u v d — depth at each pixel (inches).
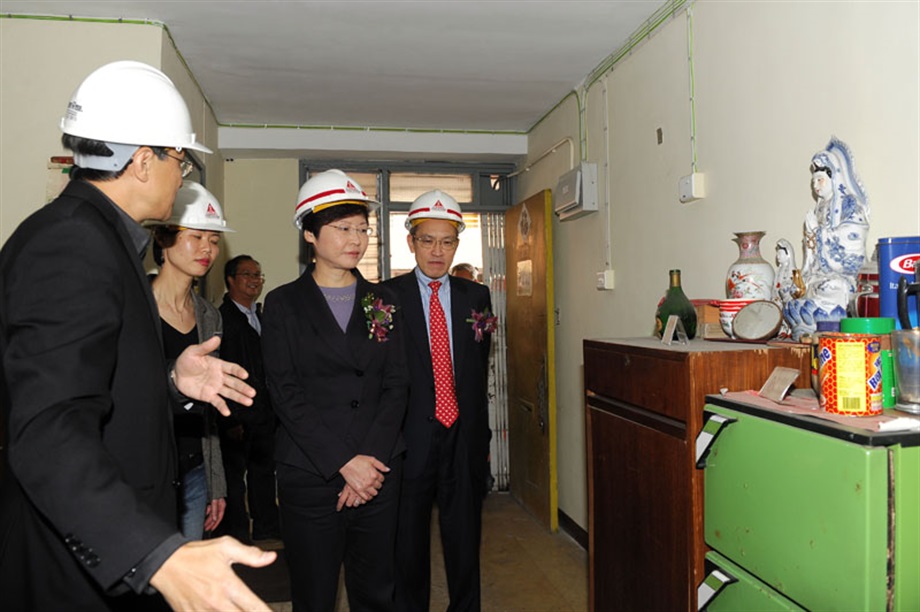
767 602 47.4
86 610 40.1
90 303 37.0
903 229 59.5
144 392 43.2
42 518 39.9
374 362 78.5
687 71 95.4
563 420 150.5
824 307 58.0
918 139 57.8
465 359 96.4
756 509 48.6
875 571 39.2
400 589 90.4
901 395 46.6
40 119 101.7
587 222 135.5
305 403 75.2
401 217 187.3
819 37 69.5
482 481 97.1
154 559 32.6
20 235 39.5
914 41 58.0
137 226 45.9
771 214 77.6
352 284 81.7
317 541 75.2
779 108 75.9
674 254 100.3
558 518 152.9
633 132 113.3
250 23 106.4
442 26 107.9
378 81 135.4
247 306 147.8
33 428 33.2
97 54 103.1
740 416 50.8
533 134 170.6
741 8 82.6
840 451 40.9
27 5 99.3
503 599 114.3
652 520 62.4
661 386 60.4
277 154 175.3
